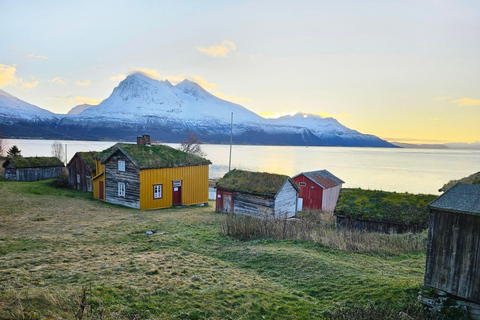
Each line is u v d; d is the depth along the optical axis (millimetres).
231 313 8422
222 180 30578
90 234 16906
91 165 39594
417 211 22281
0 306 6664
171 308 8188
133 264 11617
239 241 17062
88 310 7117
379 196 25203
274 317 8492
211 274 11227
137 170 29484
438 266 8891
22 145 197500
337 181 40344
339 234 17531
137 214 25531
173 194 32250
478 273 8211
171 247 15203
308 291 10508
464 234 8453
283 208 28047
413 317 8242
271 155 199500
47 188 37719
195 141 87562
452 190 9406
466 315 8367
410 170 112438
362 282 10648
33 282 8961
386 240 16406
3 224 18031
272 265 12820
